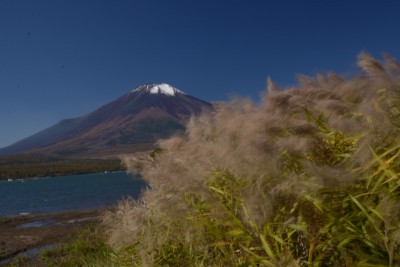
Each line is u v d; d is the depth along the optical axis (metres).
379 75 2.50
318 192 2.13
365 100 2.41
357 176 2.09
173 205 3.25
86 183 89.44
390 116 2.18
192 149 3.44
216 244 2.73
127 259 4.38
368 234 2.04
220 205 2.74
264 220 2.26
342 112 2.60
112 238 4.75
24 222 29.25
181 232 3.66
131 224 4.29
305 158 2.34
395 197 1.98
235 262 2.92
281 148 2.31
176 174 3.09
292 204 2.30
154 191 4.05
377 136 2.19
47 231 23.53
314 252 2.29
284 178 2.33
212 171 3.02
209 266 3.19
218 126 3.54
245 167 2.38
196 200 3.31
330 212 2.17
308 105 2.70
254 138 2.32
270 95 2.66
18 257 15.34
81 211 33.06
